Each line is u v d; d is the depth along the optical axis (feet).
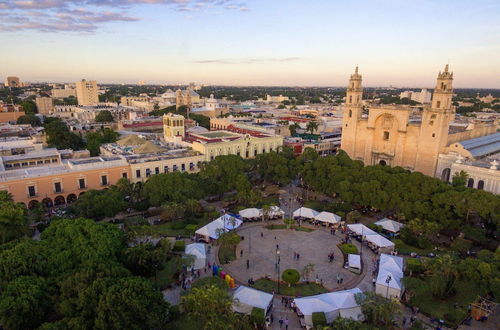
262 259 233.55
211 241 255.29
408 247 251.80
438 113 362.94
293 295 195.62
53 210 293.64
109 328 139.74
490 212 242.78
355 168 334.85
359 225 265.34
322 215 284.41
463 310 180.45
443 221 254.68
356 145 449.06
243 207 302.25
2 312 141.28
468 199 250.16
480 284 175.11
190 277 204.13
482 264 175.73
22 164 337.72
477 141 417.90
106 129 505.66
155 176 295.28
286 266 225.15
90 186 320.09
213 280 178.91
